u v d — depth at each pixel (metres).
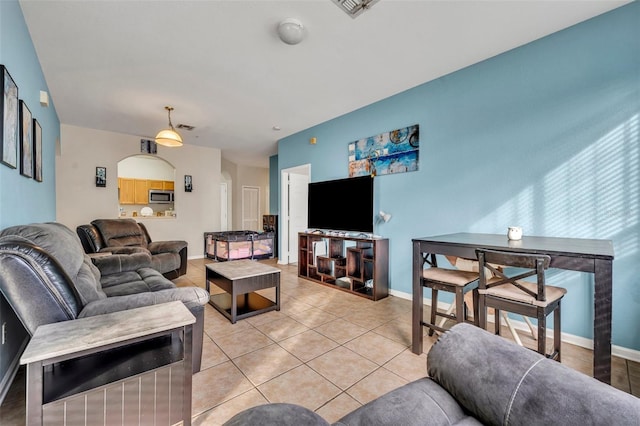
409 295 3.43
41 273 1.25
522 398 0.72
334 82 3.25
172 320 1.28
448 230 3.07
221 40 2.45
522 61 2.54
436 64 2.87
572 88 2.29
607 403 0.64
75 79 3.12
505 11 2.11
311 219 4.50
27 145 2.15
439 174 3.15
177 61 2.78
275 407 0.68
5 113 1.58
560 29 2.33
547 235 2.41
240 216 8.89
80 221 4.96
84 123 4.73
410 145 3.42
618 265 2.10
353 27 2.28
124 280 2.65
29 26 2.22
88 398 1.08
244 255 6.04
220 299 3.32
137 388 1.19
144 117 4.43
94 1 1.98
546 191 2.42
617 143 2.10
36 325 1.24
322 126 4.70
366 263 3.71
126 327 1.20
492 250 1.71
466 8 2.07
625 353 2.07
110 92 3.48
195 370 1.85
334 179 4.48
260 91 3.48
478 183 2.83
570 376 0.73
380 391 1.70
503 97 2.66
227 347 2.24
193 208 6.33
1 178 1.58
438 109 3.15
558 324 1.83
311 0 1.98
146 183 7.89
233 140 5.91
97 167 5.12
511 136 2.61
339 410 1.54
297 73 3.04
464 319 2.23
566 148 2.32
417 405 0.80
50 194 3.52
